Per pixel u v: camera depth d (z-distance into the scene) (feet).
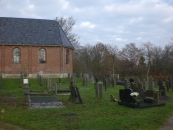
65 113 38.91
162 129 31.17
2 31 116.47
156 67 185.47
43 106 46.21
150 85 70.79
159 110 41.83
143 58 202.69
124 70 209.77
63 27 196.65
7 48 113.70
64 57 123.54
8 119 35.19
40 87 85.10
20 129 30.66
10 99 55.77
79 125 31.14
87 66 241.96
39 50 118.62
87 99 56.18
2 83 96.48
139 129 30.25
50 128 30.07
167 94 68.85
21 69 115.55
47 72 119.14
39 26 125.29
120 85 97.76
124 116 36.42
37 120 34.22
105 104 48.19
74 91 52.37
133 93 44.04
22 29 120.67
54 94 66.28
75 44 207.21
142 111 40.70
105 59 217.56
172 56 180.86
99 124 31.65
